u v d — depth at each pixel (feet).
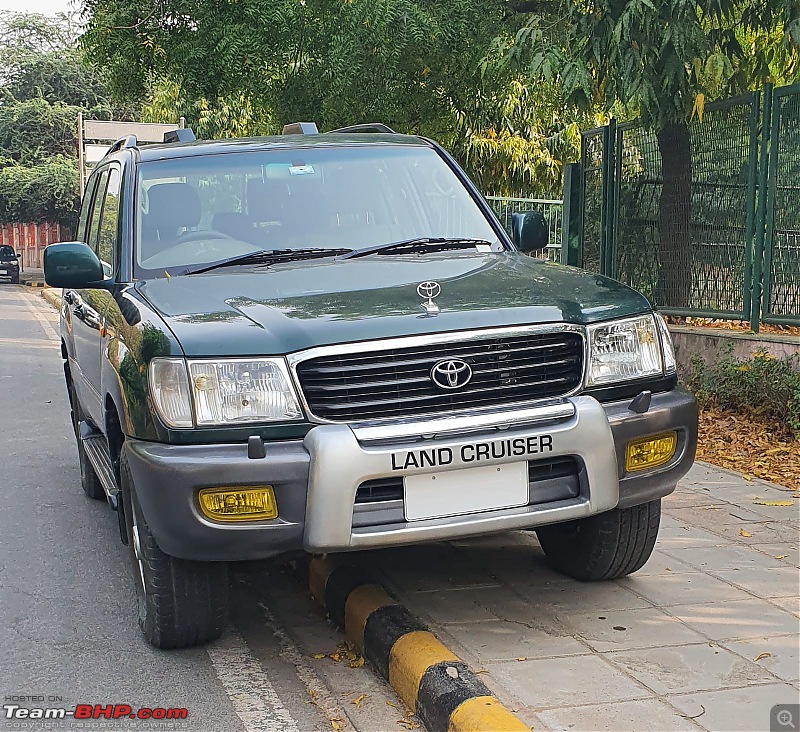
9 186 143.84
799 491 20.45
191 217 16.11
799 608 14.37
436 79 45.37
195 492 11.91
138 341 12.93
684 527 18.15
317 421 12.10
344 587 14.79
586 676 12.22
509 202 49.80
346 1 41.93
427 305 12.87
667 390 14.03
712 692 11.76
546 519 12.55
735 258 29.17
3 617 15.42
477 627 13.88
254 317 12.71
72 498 22.66
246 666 13.56
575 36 29.40
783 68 32.68
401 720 11.83
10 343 55.57
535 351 12.87
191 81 46.52
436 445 12.05
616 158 34.73
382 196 17.10
